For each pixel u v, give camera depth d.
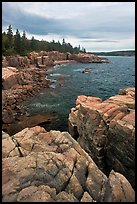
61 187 8.55
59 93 42.00
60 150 11.23
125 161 13.93
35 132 13.64
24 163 9.30
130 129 13.52
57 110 30.83
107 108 17.23
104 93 42.38
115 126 14.84
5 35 85.88
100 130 16.47
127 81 58.25
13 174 8.70
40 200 7.47
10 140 11.09
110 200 8.16
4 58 66.44
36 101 35.81
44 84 47.66
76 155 10.56
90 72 79.88
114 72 81.88
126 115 15.82
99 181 9.30
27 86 42.12
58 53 130.75
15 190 7.92
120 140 14.33
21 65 75.00
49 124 25.55
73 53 158.00
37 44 125.31
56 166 9.45
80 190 8.66
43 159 9.68
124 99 19.06
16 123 25.16
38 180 8.57
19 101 34.94
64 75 68.25
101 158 16.31
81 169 9.77
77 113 20.98
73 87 48.53
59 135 12.52
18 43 90.00
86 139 18.05
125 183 8.84
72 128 20.75
